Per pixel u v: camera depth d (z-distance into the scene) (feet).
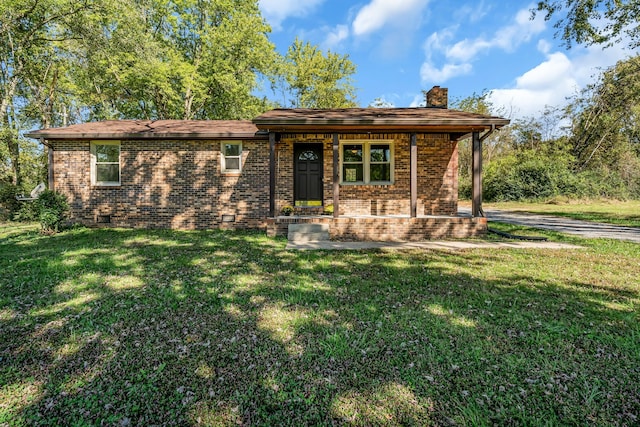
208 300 12.68
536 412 6.50
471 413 6.43
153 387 7.33
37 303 12.41
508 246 23.91
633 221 37.78
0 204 41.75
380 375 7.75
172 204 33.99
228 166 34.45
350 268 17.62
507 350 8.86
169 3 64.03
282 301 12.59
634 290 13.78
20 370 8.04
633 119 69.51
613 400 6.83
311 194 34.42
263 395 7.07
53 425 6.21
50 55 54.39
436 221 28.12
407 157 34.04
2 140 49.37
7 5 42.32
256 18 65.67
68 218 33.91
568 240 25.99
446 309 11.69
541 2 40.60
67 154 33.81
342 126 27.40
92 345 9.27
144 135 32.58
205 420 6.34
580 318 10.94
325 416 6.43
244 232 31.48
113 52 50.26
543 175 66.74
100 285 14.55
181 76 62.18
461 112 32.22
